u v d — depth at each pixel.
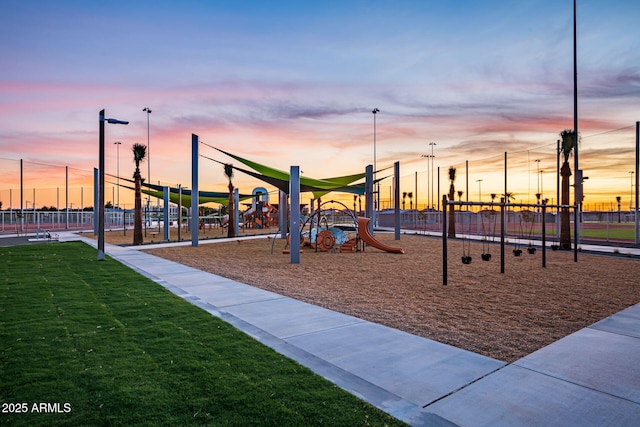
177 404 4.07
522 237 30.50
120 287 10.32
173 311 7.84
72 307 8.08
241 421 3.75
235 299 9.12
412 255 19.52
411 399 4.24
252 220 52.41
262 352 5.55
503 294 10.00
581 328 7.07
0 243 24.83
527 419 3.86
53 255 17.69
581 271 13.94
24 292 9.56
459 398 4.28
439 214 56.97
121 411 3.92
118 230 45.31
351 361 5.30
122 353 5.47
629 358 5.53
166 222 29.53
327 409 3.98
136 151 25.48
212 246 23.94
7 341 5.93
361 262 16.67
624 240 27.94
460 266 15.34
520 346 6.08
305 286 11.02
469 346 6.07
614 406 4.14
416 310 8.32
